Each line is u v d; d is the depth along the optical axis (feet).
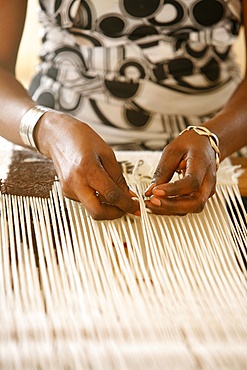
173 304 2.30
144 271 2.47
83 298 2.29
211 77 4.26
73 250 2.56
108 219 2.66
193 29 4.16
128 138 4.16
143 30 4.09
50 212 2.71
